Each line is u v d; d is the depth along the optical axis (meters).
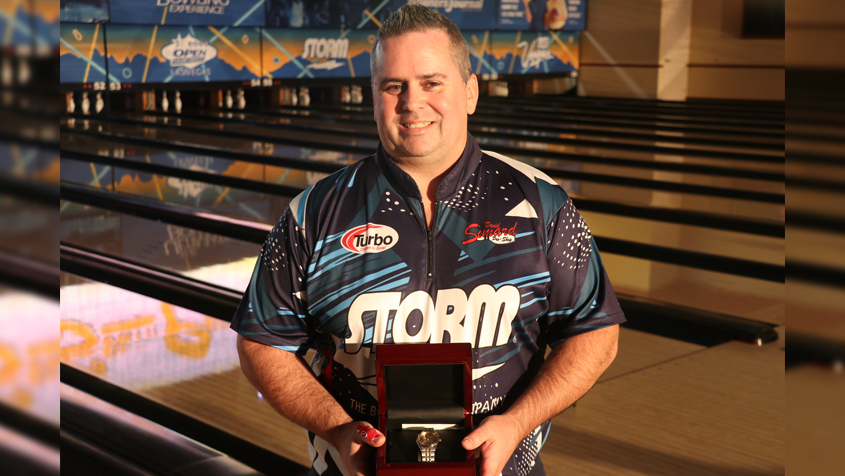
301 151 5.74
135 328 2.37
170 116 8.09
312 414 1.00
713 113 8.91
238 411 1.86
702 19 10.76
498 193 1.04
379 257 1.02
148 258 3.07
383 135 1.02
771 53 10.24
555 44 11.27
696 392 1.98
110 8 7.23
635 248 3.41
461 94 1.02
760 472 1.57
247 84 8.37
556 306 1.07
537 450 1.10
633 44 11.13
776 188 4.62
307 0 8.58
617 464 1.61
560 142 6.42
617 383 2.04
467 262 1.02
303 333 1.08
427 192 1.04
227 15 8.01
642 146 6.25
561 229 1.04
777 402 1.91
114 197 4.14
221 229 3.55
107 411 1.82
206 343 2.27
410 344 0.95
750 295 2.79
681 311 2.60
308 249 1.04
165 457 1.63
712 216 3.96
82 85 7.21
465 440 0.92
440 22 1.00
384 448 0.92
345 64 9.12
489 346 1.02
